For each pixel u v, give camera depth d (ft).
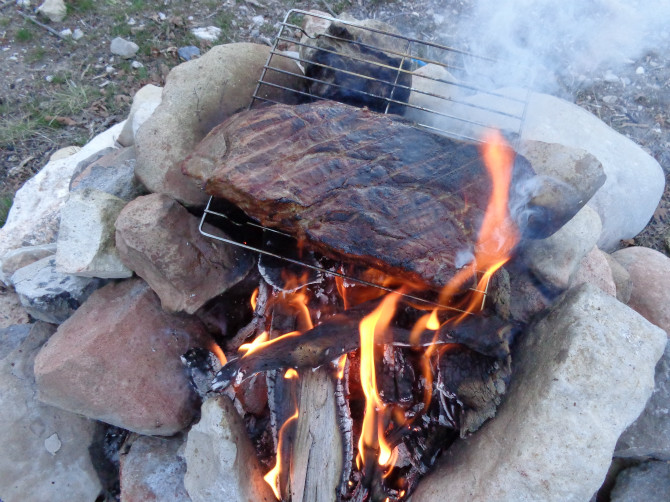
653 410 1.76
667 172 3.02
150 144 1.81
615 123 3.20
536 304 1.73
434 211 1.45
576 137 2.36
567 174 1.62
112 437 1.94
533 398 1.41
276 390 1.69
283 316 1.75
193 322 1.86
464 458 1.53
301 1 3.83
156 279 1.73
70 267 1.75
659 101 3.30
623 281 2.12
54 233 2.43
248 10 3.79
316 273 1.72
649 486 1.79
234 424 1.58
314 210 1.45
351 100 1.98
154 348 1.77
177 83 1.86
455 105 2.27
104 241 1.78
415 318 1.63
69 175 2.58
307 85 2.04
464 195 1.47
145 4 3.80
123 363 1.72
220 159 1.54
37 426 1.85
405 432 1.68
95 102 3.34
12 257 2.23
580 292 1.54
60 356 1.69
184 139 1.82
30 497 1.80
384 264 1.41
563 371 1.38
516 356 1.62
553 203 1.59
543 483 1.33
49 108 3.29
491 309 1.61
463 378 1.56
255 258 1.82
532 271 1.77
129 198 2.05
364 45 1.88
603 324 1.44
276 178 1.48
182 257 1.69
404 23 3.64
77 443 1.88
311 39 2.06
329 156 1.52
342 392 1.64
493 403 1.52
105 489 1.92
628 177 2.35
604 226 2.32
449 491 1.48
